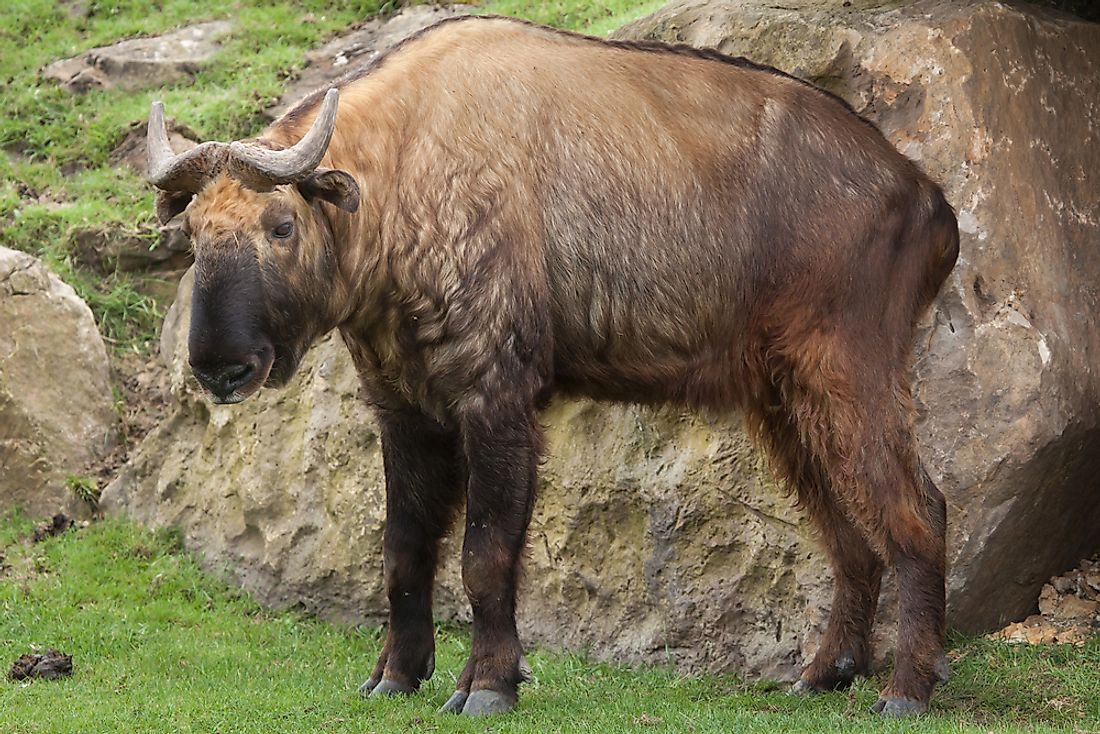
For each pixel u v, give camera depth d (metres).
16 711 21.30
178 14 47.84
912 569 21.22
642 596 26.00
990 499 23.38
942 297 23.84
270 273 19.06
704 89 22.27
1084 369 24.50
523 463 20.58
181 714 21.05
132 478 33.34
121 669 24.72
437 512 22.28
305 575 29.98
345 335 21.66
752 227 21.80
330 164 19.84
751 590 24.98
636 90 21.97
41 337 34.25
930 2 26.30
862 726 19.69
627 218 21.42
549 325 21.08
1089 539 26.14
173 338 34.72
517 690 21.41
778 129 22.09
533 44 21.92
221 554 31.34
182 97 43.00
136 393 36.16
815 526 23.52
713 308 21.89
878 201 21.77
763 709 21.89
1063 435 23.64
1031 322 23.95
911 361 23.03
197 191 19.25
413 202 20.38
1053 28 26.64
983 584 23.94
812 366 21.44
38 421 33.59
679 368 22.08
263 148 18.92
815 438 21.64
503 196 20.53
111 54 45.19
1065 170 25.88
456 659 25.92
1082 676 22.14
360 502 29.31
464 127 20.73
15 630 27.22
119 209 39.53
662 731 19.52
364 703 21.25
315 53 44.34
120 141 42.31
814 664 23.27
